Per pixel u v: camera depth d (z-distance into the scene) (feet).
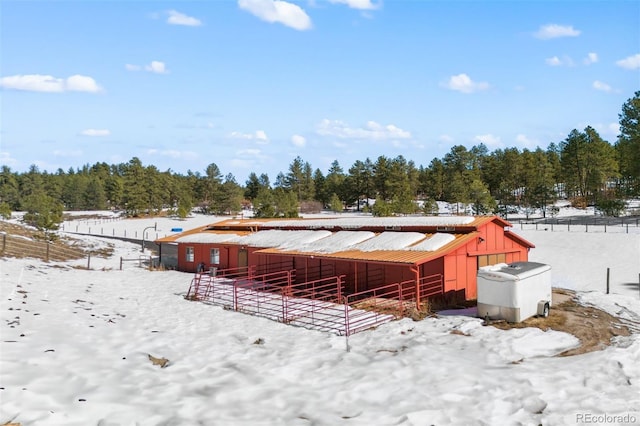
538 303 58.39
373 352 45.91
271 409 32.37
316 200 405.80
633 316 60.90
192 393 34.86
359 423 30.19
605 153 263.90
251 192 425.28
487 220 75.92
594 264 108.78
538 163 313.94
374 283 77.15
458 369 39.63
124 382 35.91
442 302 67.41
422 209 276.62
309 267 88.79
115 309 65.05
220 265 111.75
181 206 327.06
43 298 64.75
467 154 370.53
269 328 56.80
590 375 37.63
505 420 30.37
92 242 175.11
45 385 33.32
